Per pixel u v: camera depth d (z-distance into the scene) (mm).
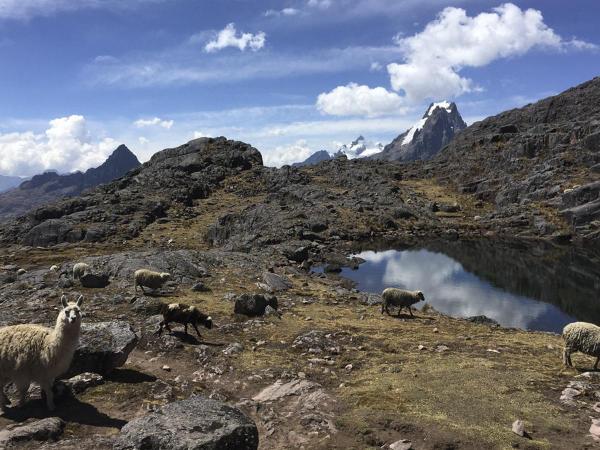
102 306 24703
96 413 12078
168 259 37875
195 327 20406
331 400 14070
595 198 85875
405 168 170250
